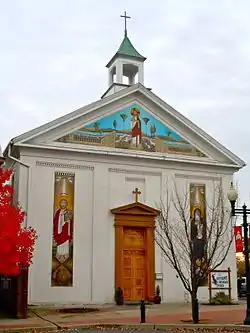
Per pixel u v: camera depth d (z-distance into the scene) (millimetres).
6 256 17828
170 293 25812
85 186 25500
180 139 28000
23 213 18922
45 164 24938
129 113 27156
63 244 24484
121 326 16297
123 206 25719
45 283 23766
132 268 25656
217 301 25281
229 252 27297
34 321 17891
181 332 15172
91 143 25953
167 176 27281
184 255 25672
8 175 19188
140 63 30672
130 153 26547
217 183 28344
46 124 25078
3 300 19969
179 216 26656
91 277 24641
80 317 19125
